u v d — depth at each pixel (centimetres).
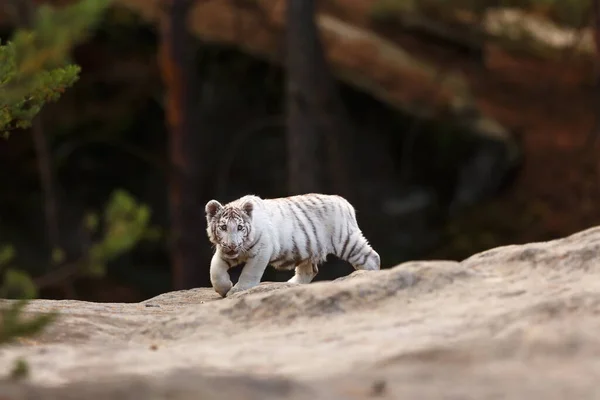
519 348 516
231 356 564
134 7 2530
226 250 888
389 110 3150
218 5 2528
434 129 3088
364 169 3091
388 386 467
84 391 455
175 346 617
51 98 745
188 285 2275
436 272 676
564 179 2534
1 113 727
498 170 3042
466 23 2505
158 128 3100
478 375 479
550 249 709
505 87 2533
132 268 2833
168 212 2967
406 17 2522
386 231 2905
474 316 594
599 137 2361
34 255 2795
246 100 3103
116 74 2977
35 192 2945
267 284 908
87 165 3000
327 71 2312
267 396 452
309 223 963
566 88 2508
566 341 515
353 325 609
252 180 3009
